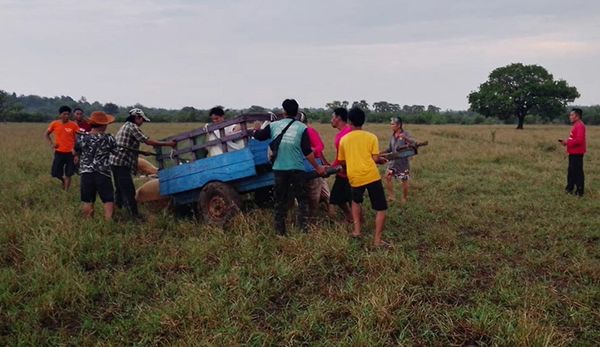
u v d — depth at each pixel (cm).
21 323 461
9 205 899
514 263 610
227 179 739
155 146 839
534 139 2658
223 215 739
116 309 499
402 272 553
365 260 595
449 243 671
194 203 831
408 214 836
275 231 685
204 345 411
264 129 684
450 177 1230
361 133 655
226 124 748
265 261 597
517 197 963
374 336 426
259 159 725
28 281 547
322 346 418
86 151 756
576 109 982
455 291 524
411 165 1440
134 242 671
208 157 767
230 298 500
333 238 638
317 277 564
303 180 691
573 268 572
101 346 424
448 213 850
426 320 460
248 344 423
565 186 1081
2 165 1464
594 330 441
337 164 688
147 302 514
